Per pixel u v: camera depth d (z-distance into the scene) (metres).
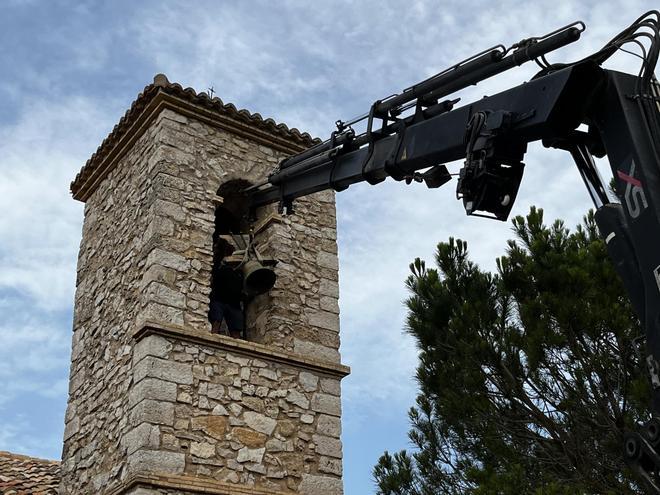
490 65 6.07
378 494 11.55
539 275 9.27
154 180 10.47
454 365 9.91
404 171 6.77
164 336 9.44
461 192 5.87
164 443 8.88
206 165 10.80
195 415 9.21
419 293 10.24
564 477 9.48
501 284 9.99
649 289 4.85
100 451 9.72
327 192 11.89
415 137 6.63
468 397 9.73
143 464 8.66
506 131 5.70
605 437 9.16
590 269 9.20
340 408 10.32
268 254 10.98
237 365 9.77
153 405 9.00
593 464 9.27
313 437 9.92
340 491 9.80
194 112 10.99
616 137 5.19
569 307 8.87
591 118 5.42
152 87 10.78
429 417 11.65
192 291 9.93
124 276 10.52
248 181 11.02
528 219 9.87
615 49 5.32
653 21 5.19
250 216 11.09
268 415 9.72
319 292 11.03
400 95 6.88
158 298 9.65
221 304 10.59
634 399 8.26
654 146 5.02
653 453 4.81
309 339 10.59
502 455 9.58
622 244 5.20
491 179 5.76
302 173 8.63
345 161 7.74
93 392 10.37
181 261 10.02
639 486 8.80
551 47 5.67
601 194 5.50
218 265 11.16
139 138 11.32
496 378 9.63
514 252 9.66
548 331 8.98
